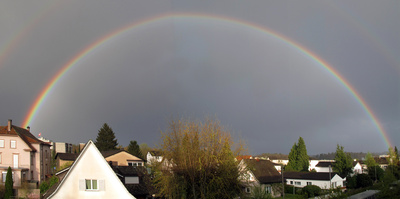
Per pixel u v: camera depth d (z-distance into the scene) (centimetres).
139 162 6488
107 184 3656
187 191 3800
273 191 6388
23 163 6675
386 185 5494
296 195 6406
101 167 3681
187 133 3884
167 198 3866
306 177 7838
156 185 3978
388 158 10131
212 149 3853
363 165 12769
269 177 6612
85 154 3691
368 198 5528
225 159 3812
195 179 3778
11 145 6644
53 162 8575
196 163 3728
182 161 3734
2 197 5125
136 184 4138
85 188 3628
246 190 5100
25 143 6750
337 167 9644
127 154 6438
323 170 11575
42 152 7544
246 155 4047
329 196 4322
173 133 3884
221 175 3759
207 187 3725
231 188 3866
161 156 3934
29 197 5059
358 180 7981
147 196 4016
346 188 7938
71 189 3616
